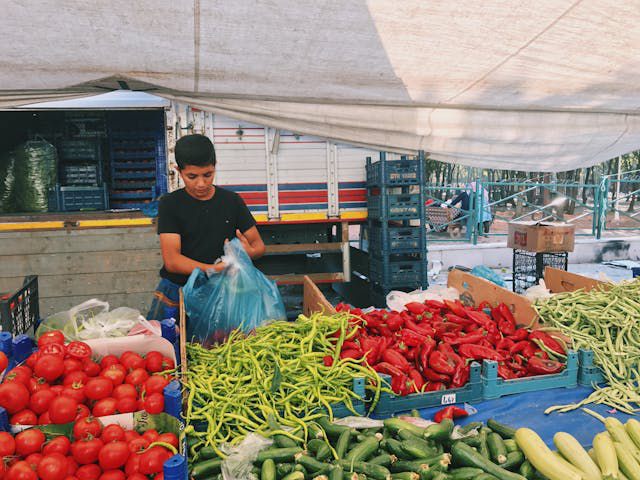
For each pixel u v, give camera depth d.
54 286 6.86
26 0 3.95
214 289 2.85
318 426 2.07
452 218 14.00
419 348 2.75
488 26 4.59
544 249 7.83
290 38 4.77
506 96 6.71
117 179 8.66
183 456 1.54
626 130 7.63
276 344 2.56
